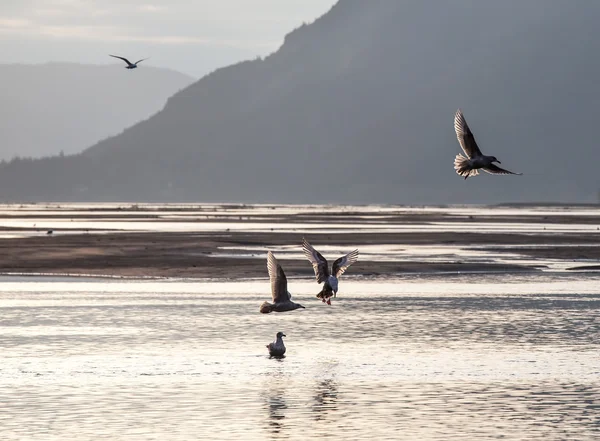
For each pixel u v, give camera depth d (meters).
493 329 41.38
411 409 27.16
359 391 29.38
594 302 50.69
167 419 26.05
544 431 24.88
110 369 32.53
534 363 33.66
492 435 24.50
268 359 34.41
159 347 36.78
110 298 52.44
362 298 52.47
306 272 66.62
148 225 148.25
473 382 30.62
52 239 99.25
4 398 28.39
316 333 40.31
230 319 44.38
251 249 87.81
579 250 89.38
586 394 28.98
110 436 24.38
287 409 27.16
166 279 63.16
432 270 68.75
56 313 46.16
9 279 62.75
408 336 39.50
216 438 24.25
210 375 31.66
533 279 63.47
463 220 183.00
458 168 17.64
